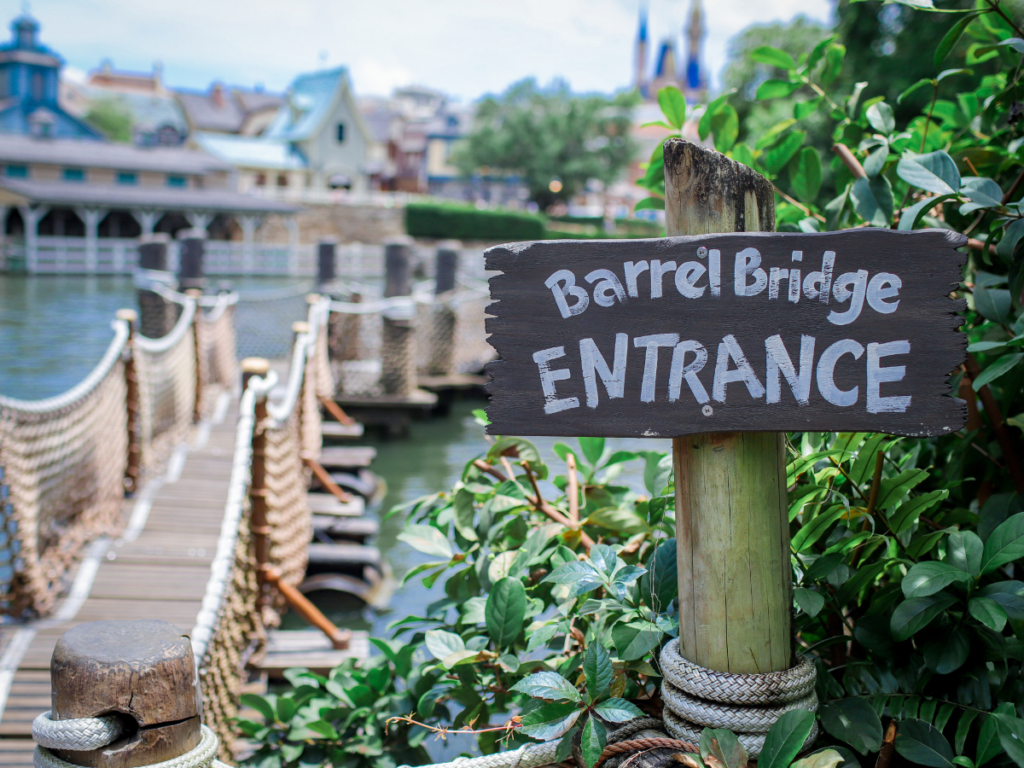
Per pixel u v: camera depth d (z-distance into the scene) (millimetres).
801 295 1556
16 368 13281
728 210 1615
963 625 1875
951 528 1958
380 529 7613
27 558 4215
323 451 8703
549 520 2627
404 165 73750
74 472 5039
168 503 6223
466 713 2348
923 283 1528
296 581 5273
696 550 1653
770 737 1526
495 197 60469
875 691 1947
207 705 2859
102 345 15859
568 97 52625
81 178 38156
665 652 1728
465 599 2641
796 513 2062
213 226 41906
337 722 2865
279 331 14453
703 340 1583
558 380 1628
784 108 12180
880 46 14875
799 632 2287
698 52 164125
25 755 3158
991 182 2090
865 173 2340
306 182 54125
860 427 1550
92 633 1477
